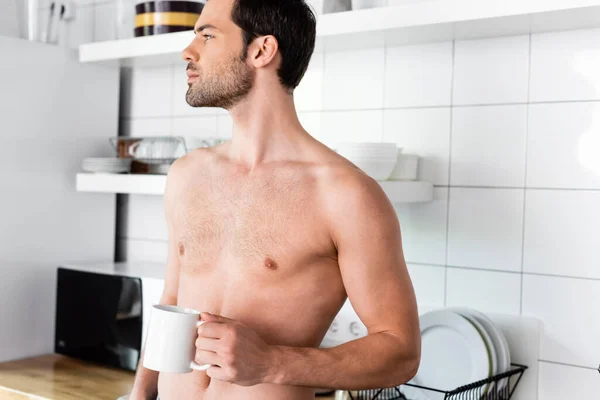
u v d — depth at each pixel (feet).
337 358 3.59
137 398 4.43
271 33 4.03
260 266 3.90
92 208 8.57
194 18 7.59
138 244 8.85
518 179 6.22
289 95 4.19
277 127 4.12
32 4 8.09
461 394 5.88
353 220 3.79
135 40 7.70
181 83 8.50
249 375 3.45
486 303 6.39
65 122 8.24
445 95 6.61
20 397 6.80
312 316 3.91
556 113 6.03
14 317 7.87
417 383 6.16
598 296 5.84
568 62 5.98
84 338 7.88
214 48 4.11
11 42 7.69
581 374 5.91
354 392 6.35
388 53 6.93
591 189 5.87
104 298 7.70
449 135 6.59
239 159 4.21
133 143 7.89
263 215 3.95
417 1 6.72
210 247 4.09
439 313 6.08
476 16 5.57
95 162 7.98
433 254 6.69
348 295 3.91
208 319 3.52
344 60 7.21
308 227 3.87
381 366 3.63
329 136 7.32
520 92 6.20
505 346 5.98
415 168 6.64
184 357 3.48
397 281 3.81
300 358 3.54
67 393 6.73
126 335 7.51
